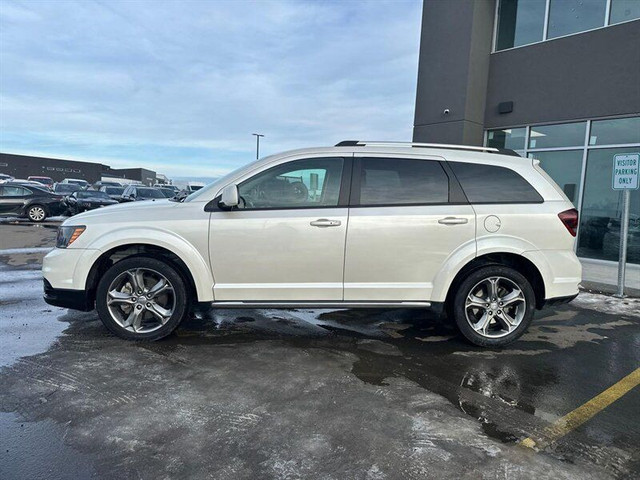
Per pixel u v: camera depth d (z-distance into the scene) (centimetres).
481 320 426
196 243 403
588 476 236
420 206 412
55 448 249
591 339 465
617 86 856
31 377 338
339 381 346
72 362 368
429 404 312
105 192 2175
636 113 835
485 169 429
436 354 411
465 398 323
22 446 250
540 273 421
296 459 245
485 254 421
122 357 381
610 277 791
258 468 236
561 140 962
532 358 407
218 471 233
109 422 277
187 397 312
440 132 1089
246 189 414
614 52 858
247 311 540
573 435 277
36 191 1777
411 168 423
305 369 367
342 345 429
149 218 408
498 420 293
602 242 916
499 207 418
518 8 1017
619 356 416
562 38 933
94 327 459
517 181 430
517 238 416
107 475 228
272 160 418
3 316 493
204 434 266
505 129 1062
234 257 405
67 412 288
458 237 411
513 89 1023
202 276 406
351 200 412
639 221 870
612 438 275
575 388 346
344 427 278
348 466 239
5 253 959
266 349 412
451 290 428
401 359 396
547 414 303
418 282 415
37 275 721
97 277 424
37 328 453
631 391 342
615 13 861
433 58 1091
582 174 930
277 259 405
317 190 416
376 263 409
